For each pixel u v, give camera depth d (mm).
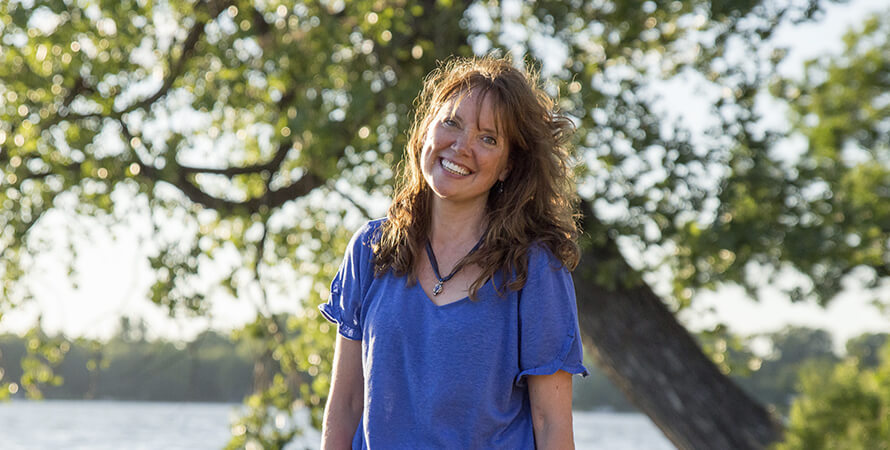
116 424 49312
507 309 2018
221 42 6574
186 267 6660
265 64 6504
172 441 34156
